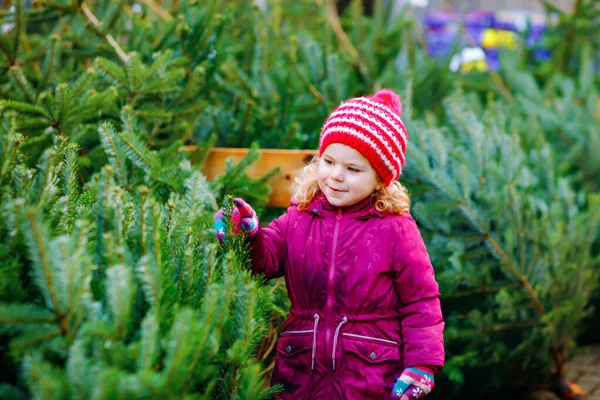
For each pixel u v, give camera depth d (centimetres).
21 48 324
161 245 167
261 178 282
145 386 126
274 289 255
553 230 335
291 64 392
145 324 136
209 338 148
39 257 133
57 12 334
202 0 368
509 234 311
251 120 333
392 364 197
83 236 148
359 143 195
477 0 1130
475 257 319
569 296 336
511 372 334
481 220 311
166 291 153
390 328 200
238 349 155
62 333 137
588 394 359
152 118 284
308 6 539
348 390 194
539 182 384
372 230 202
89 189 207
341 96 380
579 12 573
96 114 270
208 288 159
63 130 256
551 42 582
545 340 322
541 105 494
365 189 200
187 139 322
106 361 135
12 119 165
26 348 133
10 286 147
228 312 164
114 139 232
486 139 334
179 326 133
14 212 145
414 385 190
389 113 202
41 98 249
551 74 566
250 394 160
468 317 317
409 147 312
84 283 140
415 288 199
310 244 205
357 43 470
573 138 471
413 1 848
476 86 517
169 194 247
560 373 346
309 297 203
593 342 448
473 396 344
